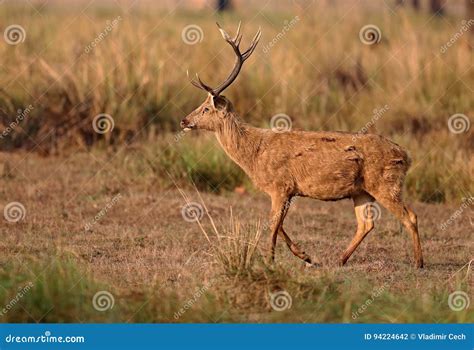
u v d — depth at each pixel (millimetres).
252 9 69250
